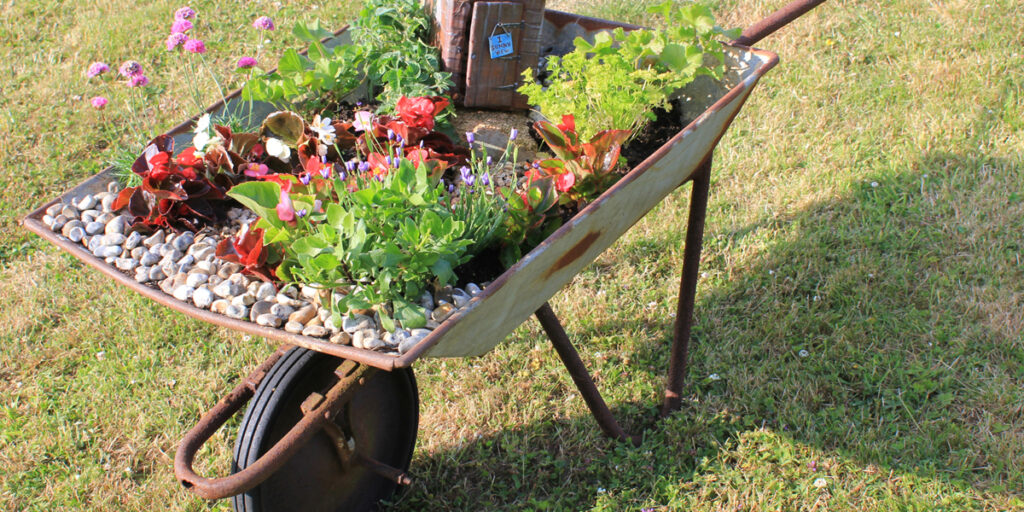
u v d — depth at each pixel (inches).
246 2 225.8
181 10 102.0
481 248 76.7
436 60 103.0
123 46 209.5
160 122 183.2
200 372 127.4
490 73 102.1
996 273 130.0
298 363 80.9
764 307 131.2
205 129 84.9
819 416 112.3
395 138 87.4
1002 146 155.0
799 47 190.4
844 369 119.2
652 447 109.9
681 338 109.2
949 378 114.7
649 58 96.4
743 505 101.5
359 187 75.1
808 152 162.2
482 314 68.3
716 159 164.1
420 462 111.6
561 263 76.7
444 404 120.0
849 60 185.2
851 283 132.1
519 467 110.2
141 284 73.3
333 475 91.4
